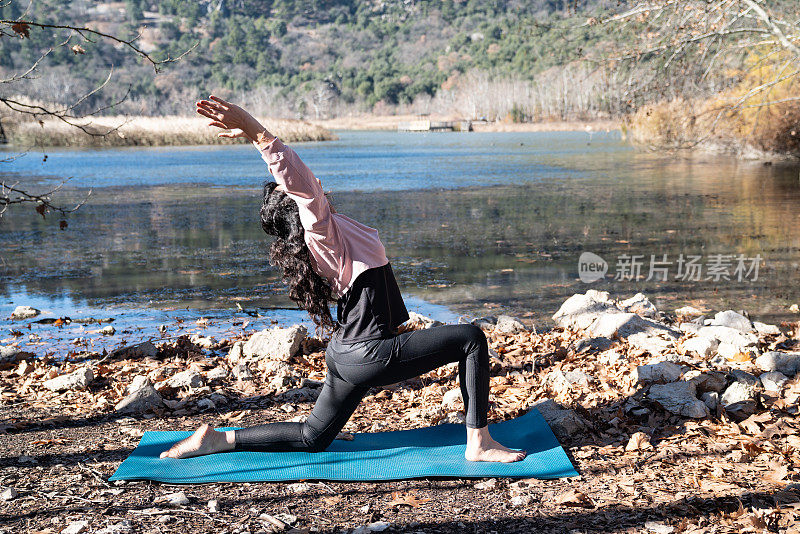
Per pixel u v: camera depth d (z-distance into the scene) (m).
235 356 5.88
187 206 18.47
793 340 6.16
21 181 24.52
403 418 4.42
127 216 16.56
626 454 3.69
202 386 5.09
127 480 3.38
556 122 115.06
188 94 147.25
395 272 10.06
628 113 16.78
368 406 4.71
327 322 3.33
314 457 3.65
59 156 39.50
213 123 2.89
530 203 18.25
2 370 5.67
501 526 2.92
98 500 3.15
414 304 8.21
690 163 30.80
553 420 4.03
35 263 10.95
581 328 6.87
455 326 3.39
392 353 3.24
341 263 3.16
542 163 33.12
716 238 12.68
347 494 3.26
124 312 7.91
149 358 5.89
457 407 4.51
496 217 15.69
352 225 3.21
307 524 2.94
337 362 3.32
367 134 91.94
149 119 59.09
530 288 9.02
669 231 13.55
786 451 3.61
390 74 191.25
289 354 5.79
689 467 3.48
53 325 7.35
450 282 9.39
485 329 6.92
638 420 4.19
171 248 12.28
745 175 25.00
